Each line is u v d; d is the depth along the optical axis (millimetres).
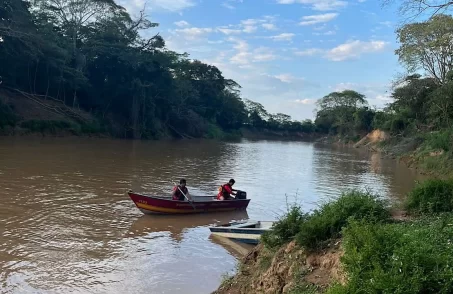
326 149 71375
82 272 9367
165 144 56531
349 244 5934
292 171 32094
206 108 91250
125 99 63656
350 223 6562
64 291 8344
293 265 7246
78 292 8336
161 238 12422
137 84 62469
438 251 5516
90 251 10797
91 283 8820
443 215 7973
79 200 16531
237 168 32062
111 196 17781
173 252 11180
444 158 31984
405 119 55969
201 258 10797
